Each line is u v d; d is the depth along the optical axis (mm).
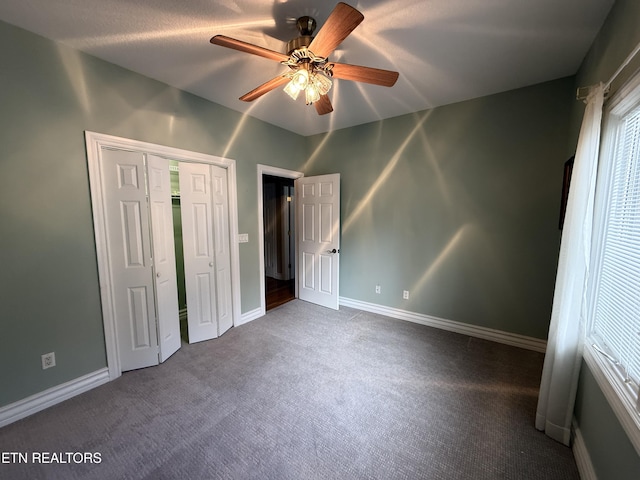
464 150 2891
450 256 3066
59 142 1898
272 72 2268
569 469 1444
